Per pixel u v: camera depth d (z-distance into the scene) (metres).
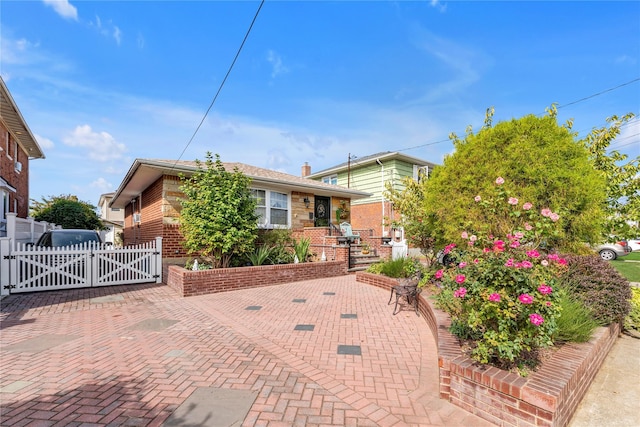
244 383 3.44
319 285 9.17
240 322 5.68
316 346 4.54
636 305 5.46
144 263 9.44
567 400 2.76
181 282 7.78
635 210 6.93
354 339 4.81
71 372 3.67
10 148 15.29
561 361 3.17
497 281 2.99
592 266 4.99
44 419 2.76
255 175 12.42
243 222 8.86
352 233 14.30
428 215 7.56
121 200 17.11
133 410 2.91
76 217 21.19
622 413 3.03
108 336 4.95
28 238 13.16
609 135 7.20
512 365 3.02
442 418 2.84
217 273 8.24
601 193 5.68
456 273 3.57
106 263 8.93
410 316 6.02
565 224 5.63
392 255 12.19
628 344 4.90
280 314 6.18
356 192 15.37
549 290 2.86
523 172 5.82
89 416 2.81
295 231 13.64
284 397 3.16
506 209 5.00
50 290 8.23
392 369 3.81
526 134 6.05
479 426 2.72
